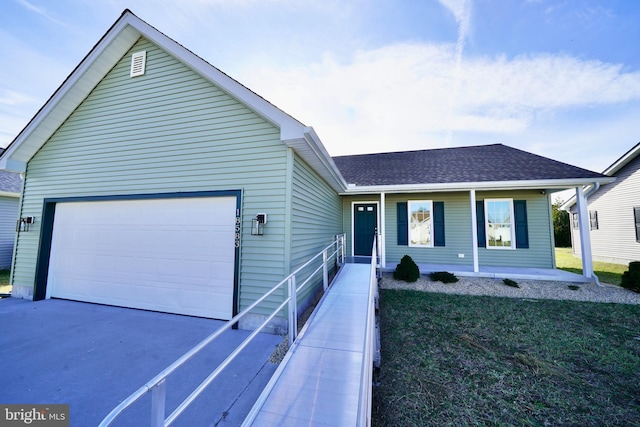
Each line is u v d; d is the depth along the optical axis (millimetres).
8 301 5762
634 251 11211
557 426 2391
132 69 5402
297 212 4754
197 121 4934
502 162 8906
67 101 5621
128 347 3641
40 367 3123
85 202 5762
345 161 11953
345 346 3184
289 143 4285
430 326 4590
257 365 3225
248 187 4590
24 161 6215
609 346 3855
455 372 3209
